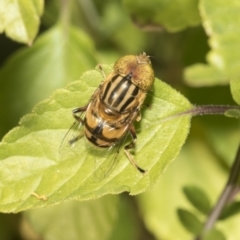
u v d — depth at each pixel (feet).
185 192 0.50
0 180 0.44
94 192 0.43
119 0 0.59
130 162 0.44
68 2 0.52
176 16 0.50
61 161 0.44
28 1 0.47
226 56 0.41
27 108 0.52
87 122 0.44
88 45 0.52
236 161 0.46
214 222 0.48
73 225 0.54
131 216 0.59
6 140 0.44
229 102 0.53
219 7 0.42
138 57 0.44
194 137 0.57
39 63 0.52
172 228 0.56
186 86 0.53
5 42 0.59
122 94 0.44
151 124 0.44
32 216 0.54
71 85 0.44
